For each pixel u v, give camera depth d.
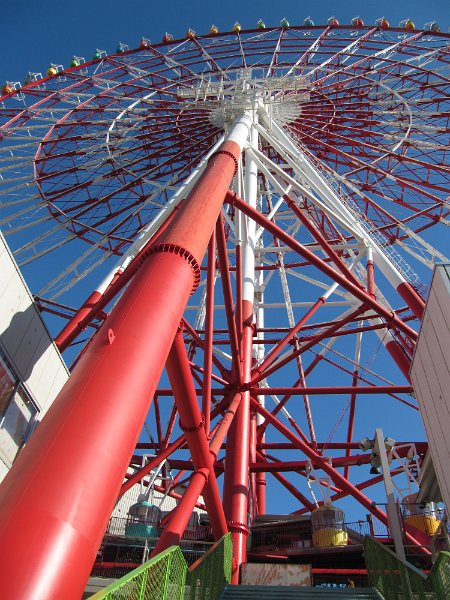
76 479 4.73
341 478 18.19
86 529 4.57
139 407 5.82
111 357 6.07
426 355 10.93
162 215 21.41
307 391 20.70
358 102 32.47
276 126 27.14
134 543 16.45
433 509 17.36
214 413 18.61
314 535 18.11
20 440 9.70
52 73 36.72
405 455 20.94
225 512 15.62
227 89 30.52
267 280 30.47
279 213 31.80
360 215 25.98
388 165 29.19
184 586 8.26
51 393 10.78
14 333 9.40
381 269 20.97
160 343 6.69
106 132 31.05
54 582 4.09
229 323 16.28
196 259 8.60
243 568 14.23
